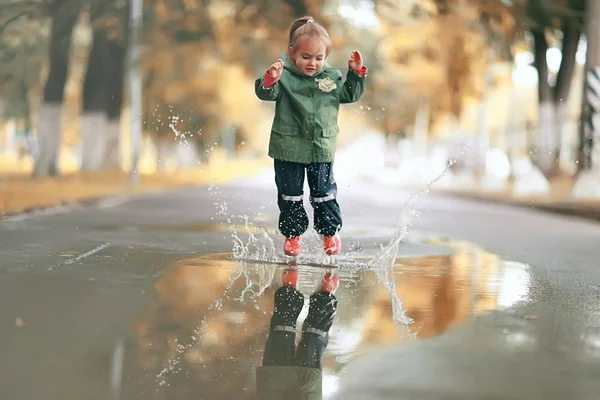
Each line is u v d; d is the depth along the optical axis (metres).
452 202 25.45
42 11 28.89
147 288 5.48
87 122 33.50
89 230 10.41
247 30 30.83
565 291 5.91
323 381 3.20
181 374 3.26
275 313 4.68
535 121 35.94
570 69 29.58
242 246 8.56
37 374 3.22
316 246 8.56
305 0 25.61
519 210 20.98
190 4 29.34
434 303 5.17
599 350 3.82
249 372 3.31
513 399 2.99
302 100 7.22
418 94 56.31
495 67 43.41
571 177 28.88
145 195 23.02
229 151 93.31
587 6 22.28
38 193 19.27
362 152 69.25
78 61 45.25
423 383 3.19
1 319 4.32
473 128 68.19
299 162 7.36
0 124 51.59
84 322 4.27
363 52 41.66
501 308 5.02
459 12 26.30
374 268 7.13
